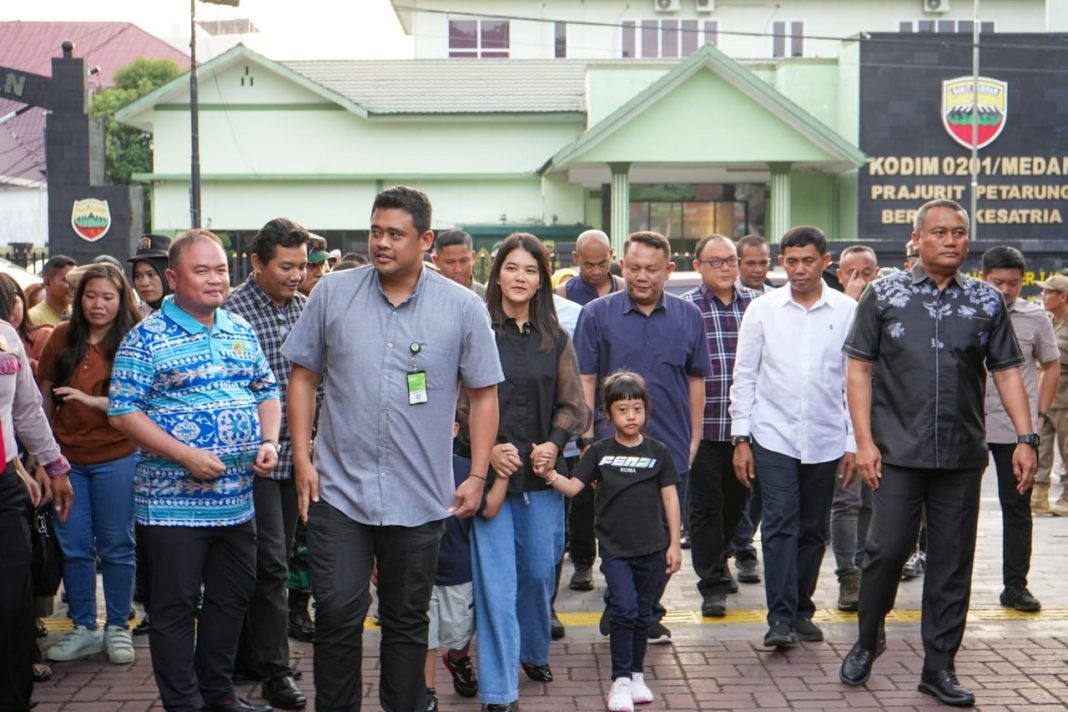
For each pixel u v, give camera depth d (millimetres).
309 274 7699
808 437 6691
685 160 26453
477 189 29234
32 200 45844
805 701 5844
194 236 5258
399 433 4742
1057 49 27594
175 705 5137
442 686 6180
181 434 5145
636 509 5902
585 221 28984
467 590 5684
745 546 8430
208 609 5359
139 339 5195
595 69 28016
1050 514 10680
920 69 27703
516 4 34688
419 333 4785
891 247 19578
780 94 26109
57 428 6555
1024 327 7887
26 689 5438
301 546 6891
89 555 6629
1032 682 6090
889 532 5922
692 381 6906
